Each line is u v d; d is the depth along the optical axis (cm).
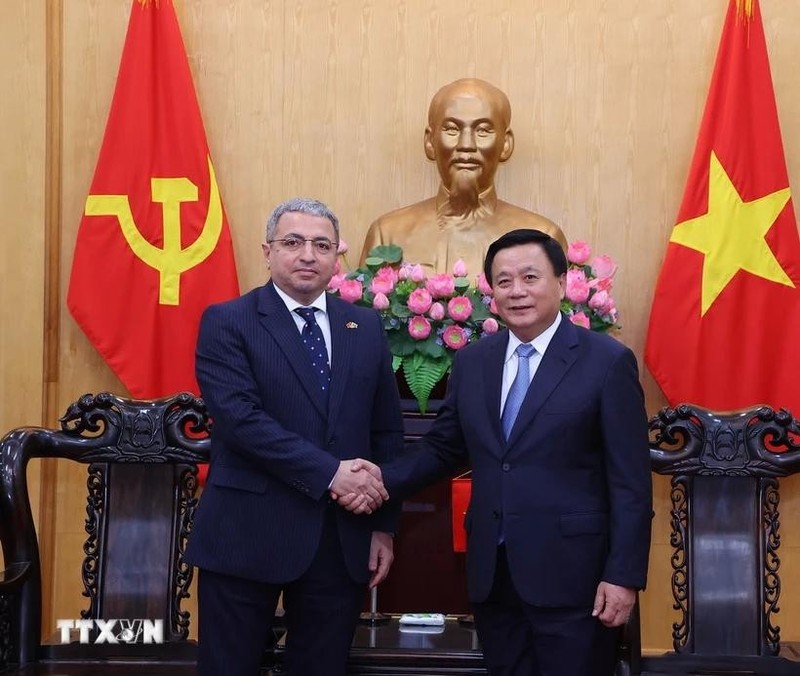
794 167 468
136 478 333
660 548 468
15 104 473
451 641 329
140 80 461
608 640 264
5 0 475
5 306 470
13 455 321
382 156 482
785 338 446
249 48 484
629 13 479
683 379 448
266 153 483
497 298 270
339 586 277
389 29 484
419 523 385
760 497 319
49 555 467
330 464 266
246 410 270
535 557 259
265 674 307
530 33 481
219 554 272
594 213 478
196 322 457
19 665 312
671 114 476
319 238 280
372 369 287
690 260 451
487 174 437
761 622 312
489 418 271
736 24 456
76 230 475
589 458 265
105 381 475
